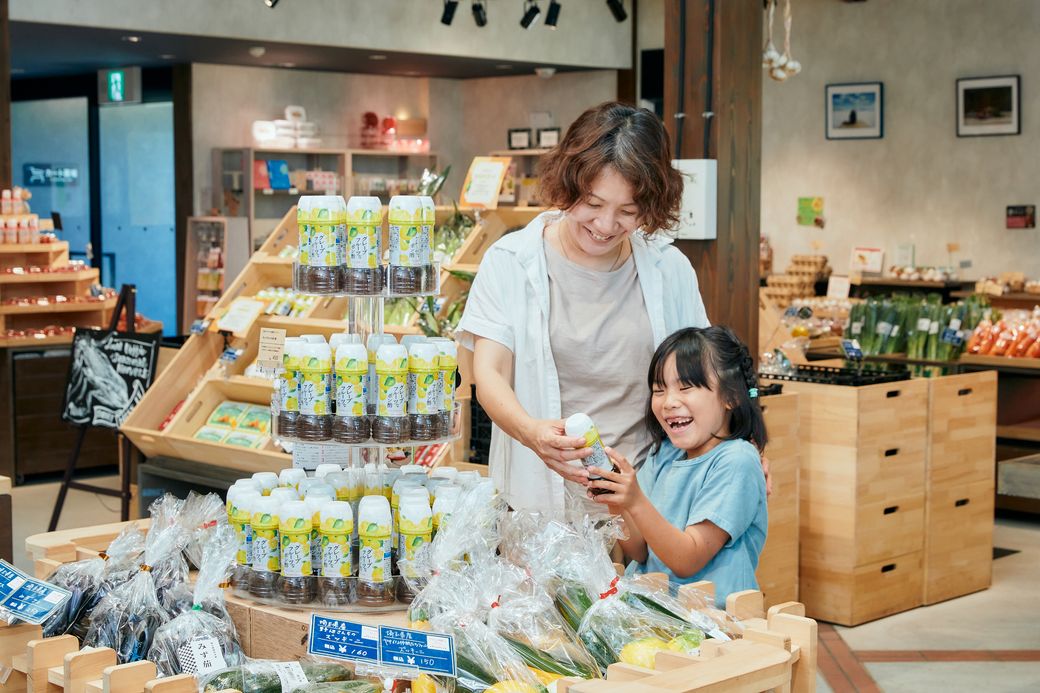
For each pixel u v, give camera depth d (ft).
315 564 8.35
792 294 38.96
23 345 27.27
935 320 24.72
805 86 41.11
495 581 7.26
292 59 39.52
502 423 8.58
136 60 39.99
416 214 9.21
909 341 25.12
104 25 32.04
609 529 7.96
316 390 8.84
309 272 9.20
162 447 18.83
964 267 37.99
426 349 8.91
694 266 15.69
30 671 7.26
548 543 7.54
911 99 38.83
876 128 39.55
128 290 22.12
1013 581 20.58
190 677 6.63
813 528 18.25
